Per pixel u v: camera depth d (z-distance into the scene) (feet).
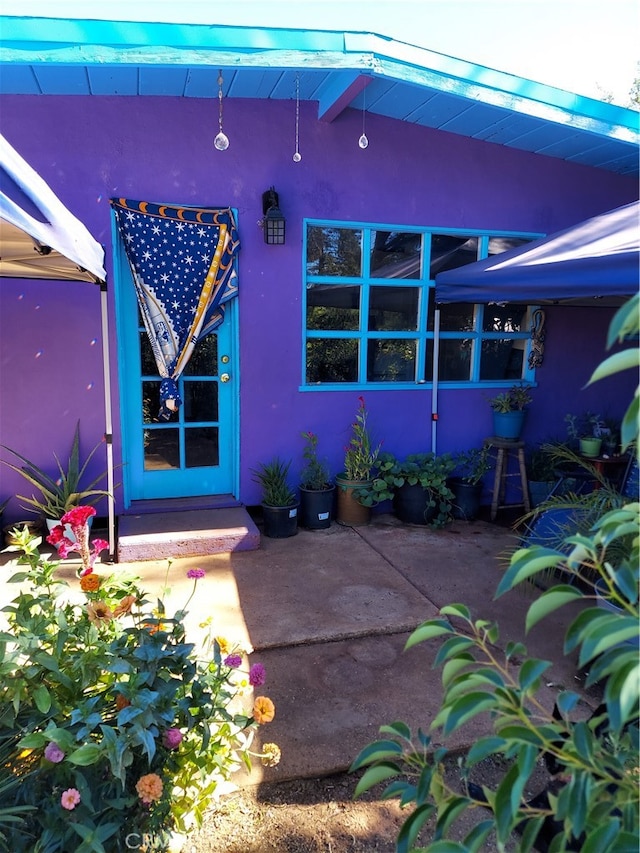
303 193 14.46
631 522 3.37
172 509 14.43
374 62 11.76
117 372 13.61
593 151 15.85
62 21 10.27
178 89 12.88
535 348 17.15
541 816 3.42
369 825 6.15
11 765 5.36
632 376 18.33
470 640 3.83
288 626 9.82
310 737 7.29
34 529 12.98
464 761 5.42
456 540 14.07
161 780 5.11
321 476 14.85
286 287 14.62
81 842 4.88
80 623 6.08
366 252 15.33
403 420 16.20
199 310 13.66
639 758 3.65
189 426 14.62
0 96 12.31
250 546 13.15
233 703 7.86
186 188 13.62
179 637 6.30
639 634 2.97
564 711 3.33
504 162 16.06
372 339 15.80
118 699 5.50
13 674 5.42
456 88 12.74
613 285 8.84
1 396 13.01
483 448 16.46
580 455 15.89
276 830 6.05
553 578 11.00
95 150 12.95
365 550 13.32
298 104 14.06
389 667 8.86
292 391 15.06
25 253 9.34
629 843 2.90
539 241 12.69
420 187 15.40
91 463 13.78
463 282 12.77
